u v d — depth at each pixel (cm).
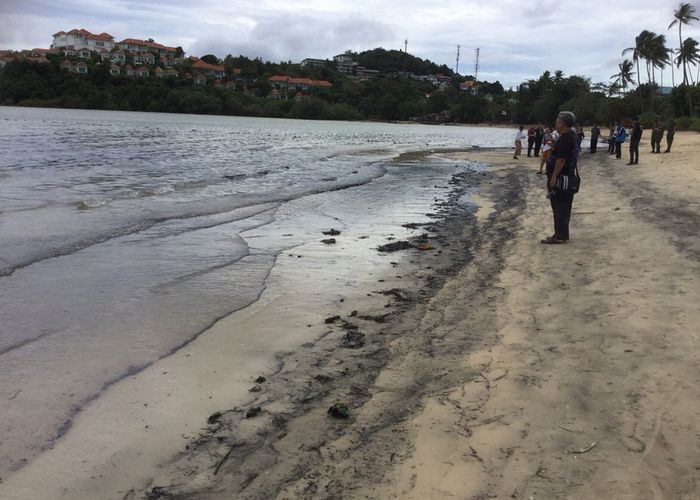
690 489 267
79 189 1438
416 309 581
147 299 604
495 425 334
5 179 1592
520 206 1323
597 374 390
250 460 313
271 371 434
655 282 593
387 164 2680
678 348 421
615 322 484
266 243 909
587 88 12156
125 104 11594
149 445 327
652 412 336
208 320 546
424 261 799
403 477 290
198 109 12356
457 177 2091
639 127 2166
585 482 275
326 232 1010
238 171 2075
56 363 438
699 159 2273
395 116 16038
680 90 7819
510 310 545
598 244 809
